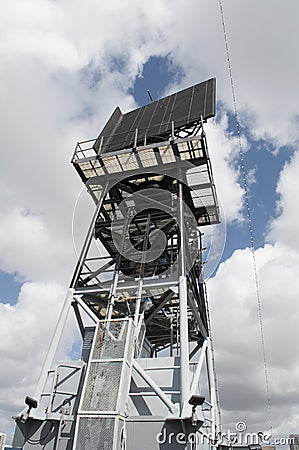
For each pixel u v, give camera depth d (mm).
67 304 16109
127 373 12891
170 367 13820
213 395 16797
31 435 12531
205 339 17547
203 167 18688
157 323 20625
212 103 20125
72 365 14570
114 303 16344
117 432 11312
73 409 13305
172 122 19172
